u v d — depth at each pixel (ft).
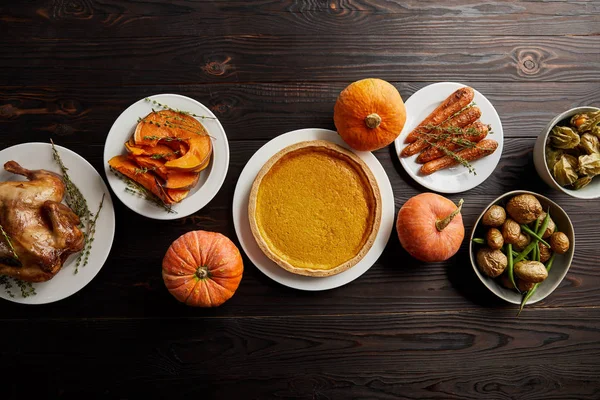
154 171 2.80
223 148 2.85
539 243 2.91
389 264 3.04
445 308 3.06
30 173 2.75
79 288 2.82
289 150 2.80
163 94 2.89
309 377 3.03
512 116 3.10
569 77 3.10
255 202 2.81
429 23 3.09
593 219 3.10
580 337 3.10
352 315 3.04
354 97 2.70
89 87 2.99
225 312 3.00
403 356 3.06
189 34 3.02
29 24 2.98
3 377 2.95
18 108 2.97
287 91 3.04
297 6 3.05
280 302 3.01
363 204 2.93
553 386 3.10
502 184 3.08
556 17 3.10
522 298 2.97
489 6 3.11
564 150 2.90
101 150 2.98
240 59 3.03
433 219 2.76
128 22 3.01
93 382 2.98
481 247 2.96
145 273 2.98
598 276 3.10
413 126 2.99
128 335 2.98
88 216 2.83
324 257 2.92
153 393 3.00
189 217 2.98
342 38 3.06
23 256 2.57
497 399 3.09
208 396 3.01
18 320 2.95
